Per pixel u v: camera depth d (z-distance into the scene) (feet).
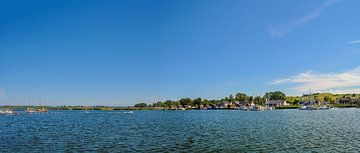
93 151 176.55
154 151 175.01
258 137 232.12
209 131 283.59
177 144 199.21
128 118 611.88
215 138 227.40
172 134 259.19
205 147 186.50
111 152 172.86
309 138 224.74
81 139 231.09
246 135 246.68
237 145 193.06
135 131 293.02
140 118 598.75
